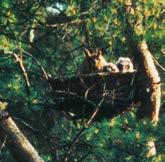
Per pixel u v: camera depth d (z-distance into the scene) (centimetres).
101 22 1284
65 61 1482
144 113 1490
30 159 1446
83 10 1314
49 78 1377
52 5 1381
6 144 1444
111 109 1416
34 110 1462
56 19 1433
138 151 1358
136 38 1321
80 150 1461
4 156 1877
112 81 1375
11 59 1420
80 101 1389
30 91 1401
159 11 1291
